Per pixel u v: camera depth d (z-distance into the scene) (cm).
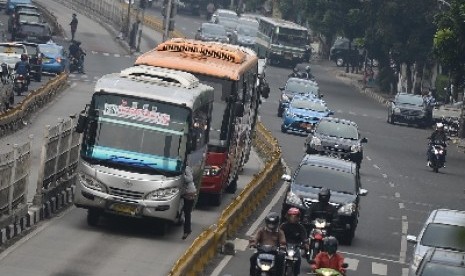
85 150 4941
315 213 5253
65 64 12169
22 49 11475
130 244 4794
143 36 18400
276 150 7831
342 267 3953
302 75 16100
